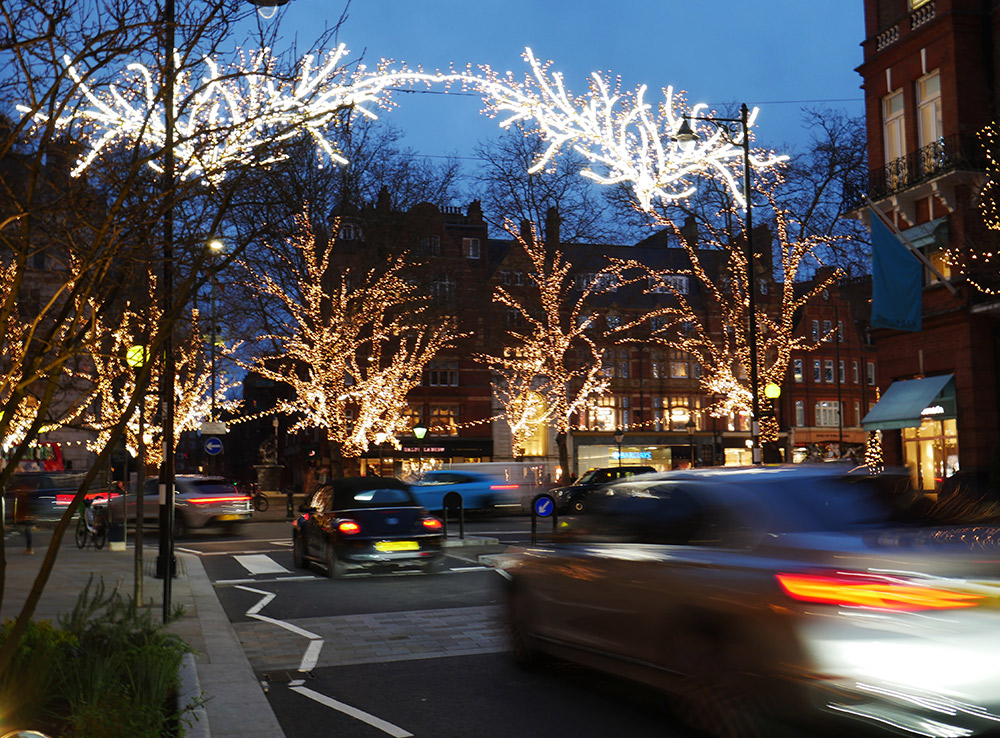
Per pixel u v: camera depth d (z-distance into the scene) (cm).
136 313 470
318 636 1018
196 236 482
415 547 1548
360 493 1609
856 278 3912
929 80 2731
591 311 5488
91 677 551
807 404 6575
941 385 2659
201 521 2547
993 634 462
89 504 2639
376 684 786
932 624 460
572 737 613
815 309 6638
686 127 2481
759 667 521
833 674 479
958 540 541
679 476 679
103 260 431
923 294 2777
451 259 5762
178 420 3594
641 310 6169
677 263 6456
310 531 1645
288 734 635
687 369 6341
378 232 3956
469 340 4703
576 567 725
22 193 456
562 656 757
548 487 3631
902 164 2789
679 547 627
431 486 3294
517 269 5022
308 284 3703
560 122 2581
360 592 1391
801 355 6588
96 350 467
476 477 3344
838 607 486
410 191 3953
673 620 603
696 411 6334
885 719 461
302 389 4031
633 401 6253
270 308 3647
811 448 6384
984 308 2497
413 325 4134
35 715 540
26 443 431
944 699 455
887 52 2858
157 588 1375
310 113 541
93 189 460
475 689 759
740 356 3906
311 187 3434
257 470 4938
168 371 789
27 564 1769
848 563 514
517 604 821
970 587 470
